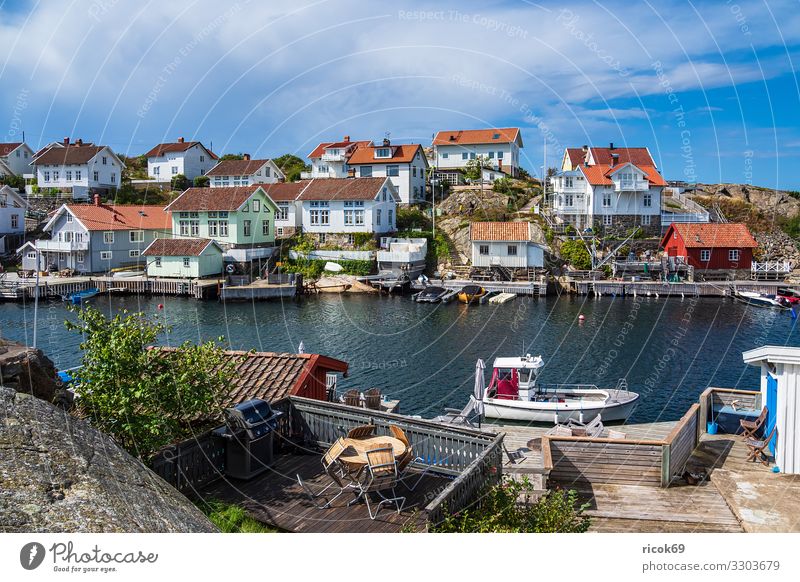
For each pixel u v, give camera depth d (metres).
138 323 9.62
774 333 35.78
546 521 7.48
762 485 10.30
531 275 55.41
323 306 47.41
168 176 76.12
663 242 59.22
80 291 51.09
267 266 56.88
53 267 56.97
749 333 35.94
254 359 12.96
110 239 57.78
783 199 77.06
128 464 6.68
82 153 69.56
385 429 10.11
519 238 55.34
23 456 5.68
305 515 8.16
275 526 7.88
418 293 50.97
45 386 8.41
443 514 7.15
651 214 60.59
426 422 9.73
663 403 22.94
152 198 70.62
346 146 71.50
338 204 60.44
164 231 61.22
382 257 56.81
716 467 11.12
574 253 56.72
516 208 65.12
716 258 54.81
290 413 11.02
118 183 72.88
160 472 8.35
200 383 9.51
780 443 10.83
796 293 49.50
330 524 7.92
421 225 64.44
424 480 9.34
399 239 59.94
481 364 18.86
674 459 10.78
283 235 64.25
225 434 9.14
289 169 80.75
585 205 61.34
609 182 59.66
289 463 9.95
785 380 10.75
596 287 53.06
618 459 10.84
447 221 64.25
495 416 19.83
